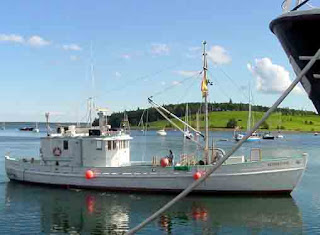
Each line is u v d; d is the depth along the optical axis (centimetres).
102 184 4147
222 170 3812
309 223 3052
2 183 4697
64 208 3522
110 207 3519
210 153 4022
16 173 4700
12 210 3481
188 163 4019
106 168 4125
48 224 3067
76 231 2897
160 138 17488
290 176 3769
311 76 1205
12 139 17250
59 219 3192
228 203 3612
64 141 4381
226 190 3844
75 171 4269
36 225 3048
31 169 4588
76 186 4275
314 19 1133
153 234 2794
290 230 2886
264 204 3594
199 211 3356
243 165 3800
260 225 2998
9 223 3106
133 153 9475
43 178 4481
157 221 3089
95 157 4238
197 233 2809
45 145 4488
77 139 4312
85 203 3681
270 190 3819
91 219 3178
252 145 13088
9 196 4009
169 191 3941
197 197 3812
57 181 4378
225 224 3012
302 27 1166
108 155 4216
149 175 3978
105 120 4444
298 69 1242
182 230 2873
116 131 4388
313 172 6056
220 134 19725
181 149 10638
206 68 3991
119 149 4284
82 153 4294
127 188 4062
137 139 16488
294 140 16488
